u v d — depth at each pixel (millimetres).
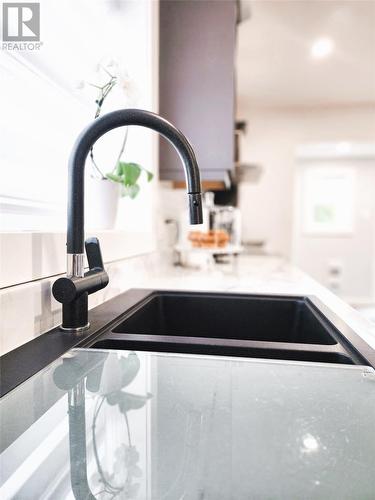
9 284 498
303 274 1406
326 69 2801
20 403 375
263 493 246
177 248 1559
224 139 1362
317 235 4672
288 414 354
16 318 509
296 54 2551
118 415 353
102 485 256
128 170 915
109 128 583
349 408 367
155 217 1328
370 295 4629
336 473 266
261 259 2201
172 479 261
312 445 302
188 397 392
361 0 1937
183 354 513
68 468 274
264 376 445
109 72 819
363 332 627
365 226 4594
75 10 897
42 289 573
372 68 2779
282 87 3160
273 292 983
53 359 479
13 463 280
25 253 531
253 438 312
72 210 577
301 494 246
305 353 528
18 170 695
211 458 284
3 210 655
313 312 824
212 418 347
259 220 3764
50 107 800
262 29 2229
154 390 408
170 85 1378
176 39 1366
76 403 377
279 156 3725
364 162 4539
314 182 4637
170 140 596
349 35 2299
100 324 642
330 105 3625
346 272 4660
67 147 863
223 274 1391
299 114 3699
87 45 959
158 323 966
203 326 967
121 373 451
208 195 1767
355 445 302
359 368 467
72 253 579
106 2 1069
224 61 1352
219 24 1348
